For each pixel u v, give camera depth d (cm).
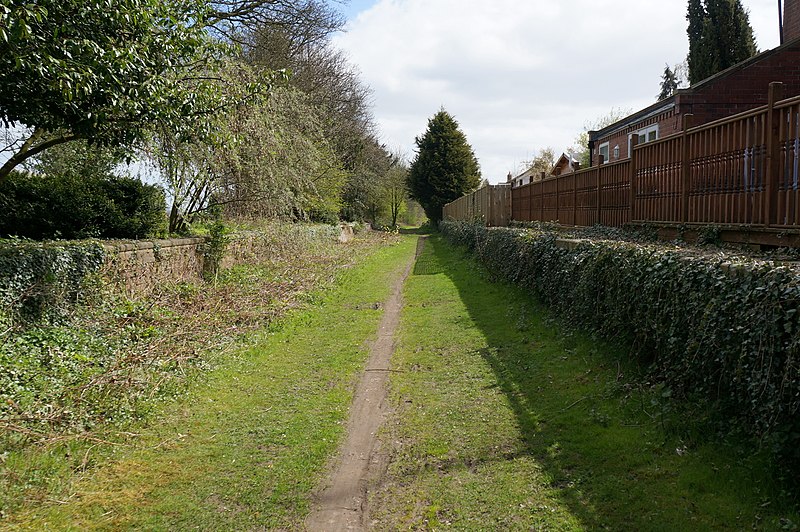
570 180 1050
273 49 1922
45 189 973
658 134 1315
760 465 282
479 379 512
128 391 459
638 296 449
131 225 1047
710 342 331
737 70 1162
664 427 348
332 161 2225
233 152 991
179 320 712
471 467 346
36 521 297
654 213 675
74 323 632
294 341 705
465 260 1516
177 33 677
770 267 300
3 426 364
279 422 440
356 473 353
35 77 545
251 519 302
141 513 309
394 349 655
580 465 331
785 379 267
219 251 1097
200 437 412
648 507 278
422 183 4488
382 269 1526
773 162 432
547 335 615
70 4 540
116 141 703
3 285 554
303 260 1430
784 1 1283
